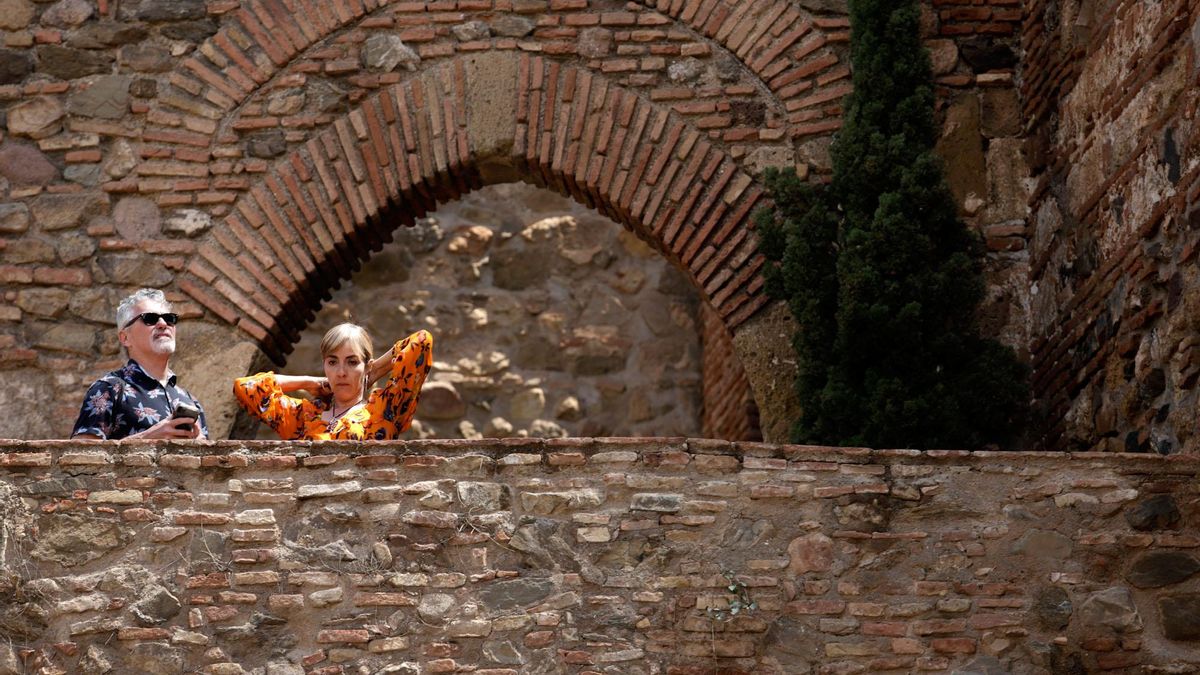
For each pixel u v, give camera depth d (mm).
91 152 11945
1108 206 10336
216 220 11812
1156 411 9461
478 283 16391
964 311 11188
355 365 9812
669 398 16141
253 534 8391
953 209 11070
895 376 10727
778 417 11250
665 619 8344
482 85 11914
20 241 11766
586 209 16609
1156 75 9648
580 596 8367
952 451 8625
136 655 8203
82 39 12156
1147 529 8523
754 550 8469
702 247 11562
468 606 8328
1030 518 8547
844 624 8359
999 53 12062
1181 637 8367
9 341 11578
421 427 15953
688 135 11758
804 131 11711
